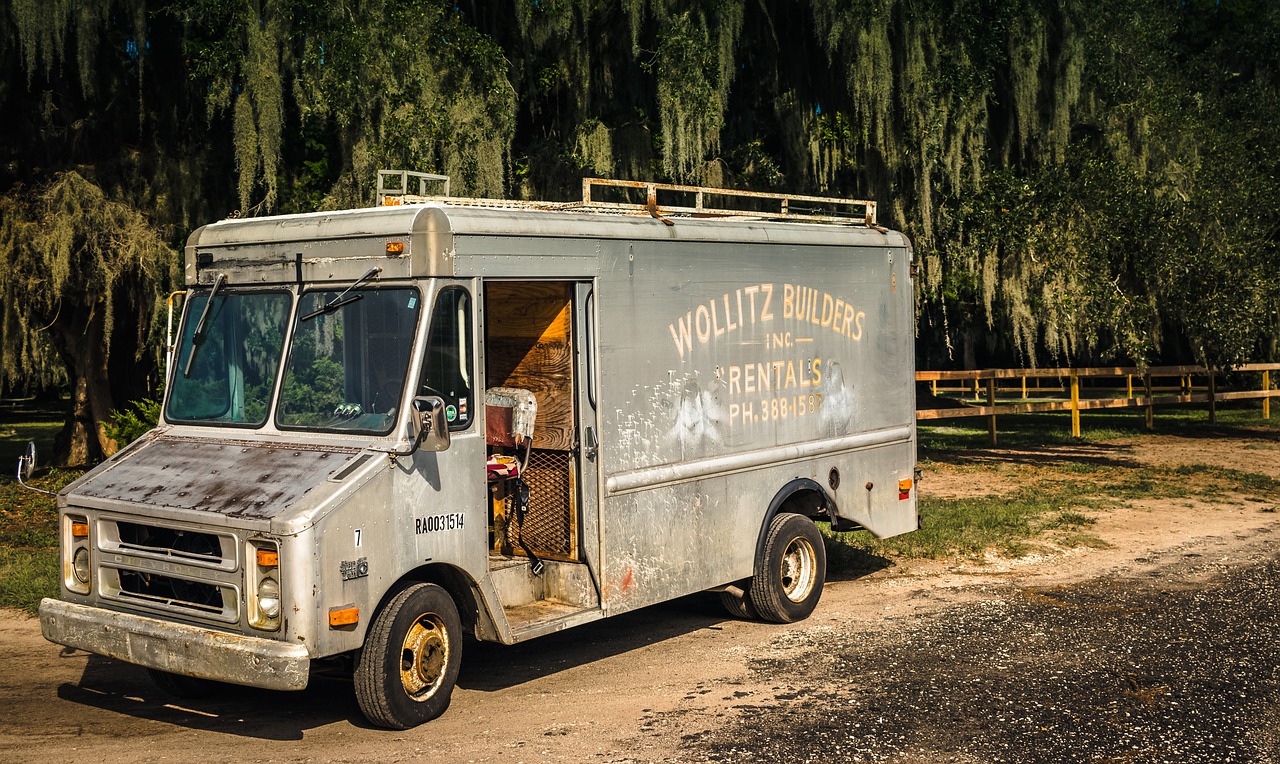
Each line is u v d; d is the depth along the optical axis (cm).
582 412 724
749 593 876
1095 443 2125
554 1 1466
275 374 674
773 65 1711
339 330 655
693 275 802
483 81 1445
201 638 593
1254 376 3008
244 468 634
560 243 709
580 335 723
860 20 1519
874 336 971
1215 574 1042
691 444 799
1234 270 1827
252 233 694
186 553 614
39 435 2691
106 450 1794
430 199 717
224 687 741
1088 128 1942
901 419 1005
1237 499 1470
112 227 1562
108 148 1714
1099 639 822
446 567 664
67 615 648
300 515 575
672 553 783
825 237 918
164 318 1614
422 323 632
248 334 690
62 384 2644
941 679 730
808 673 750
